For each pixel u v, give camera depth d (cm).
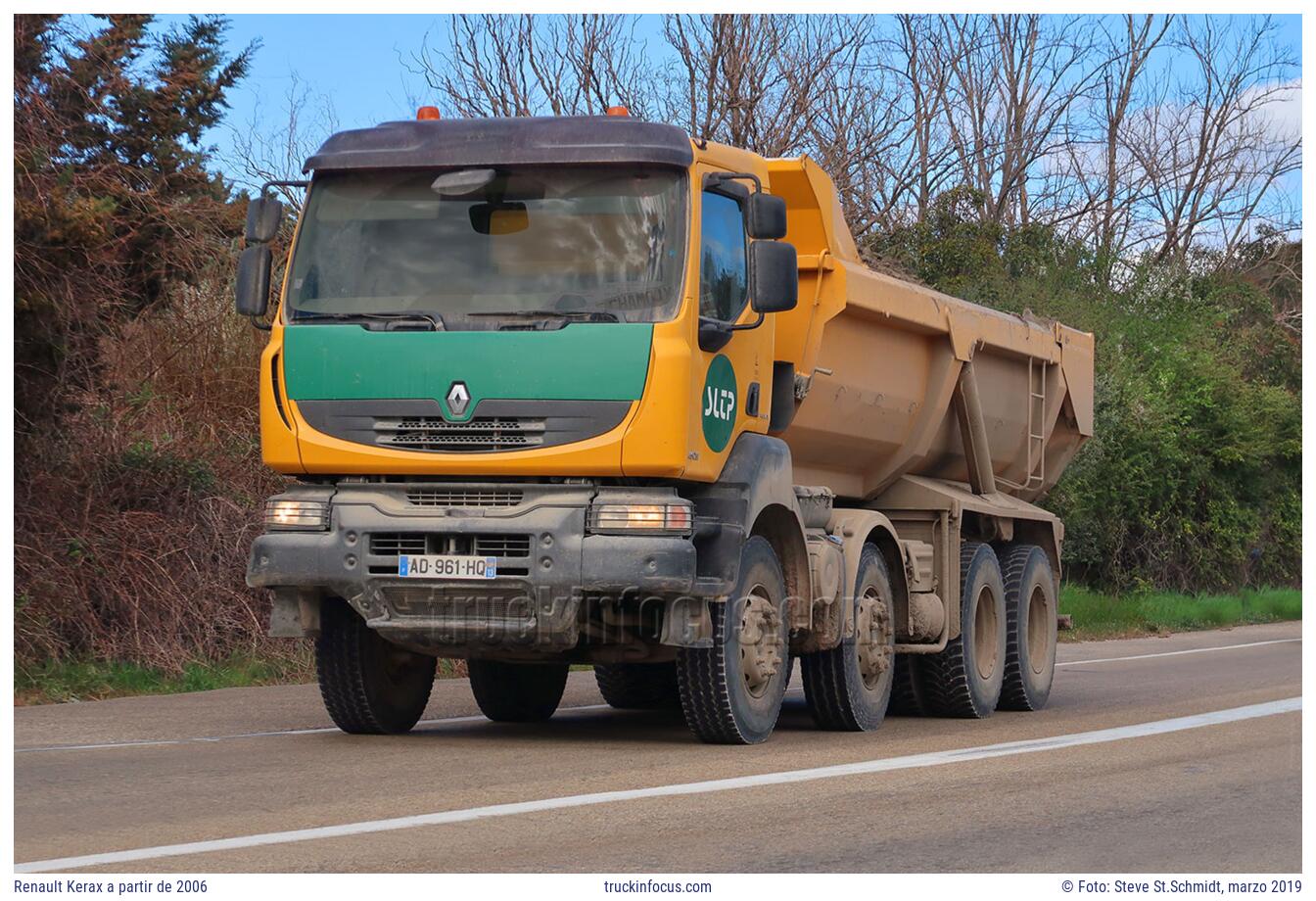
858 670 1055
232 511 1436
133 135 1455
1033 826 680
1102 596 2730
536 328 840
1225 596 3156
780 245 884
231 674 1305
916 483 1226
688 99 2856
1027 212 4066
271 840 609
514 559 834
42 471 1332
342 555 853
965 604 1214
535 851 600
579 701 1341
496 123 886
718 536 875
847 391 1106
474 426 841
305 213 895
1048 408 1509
